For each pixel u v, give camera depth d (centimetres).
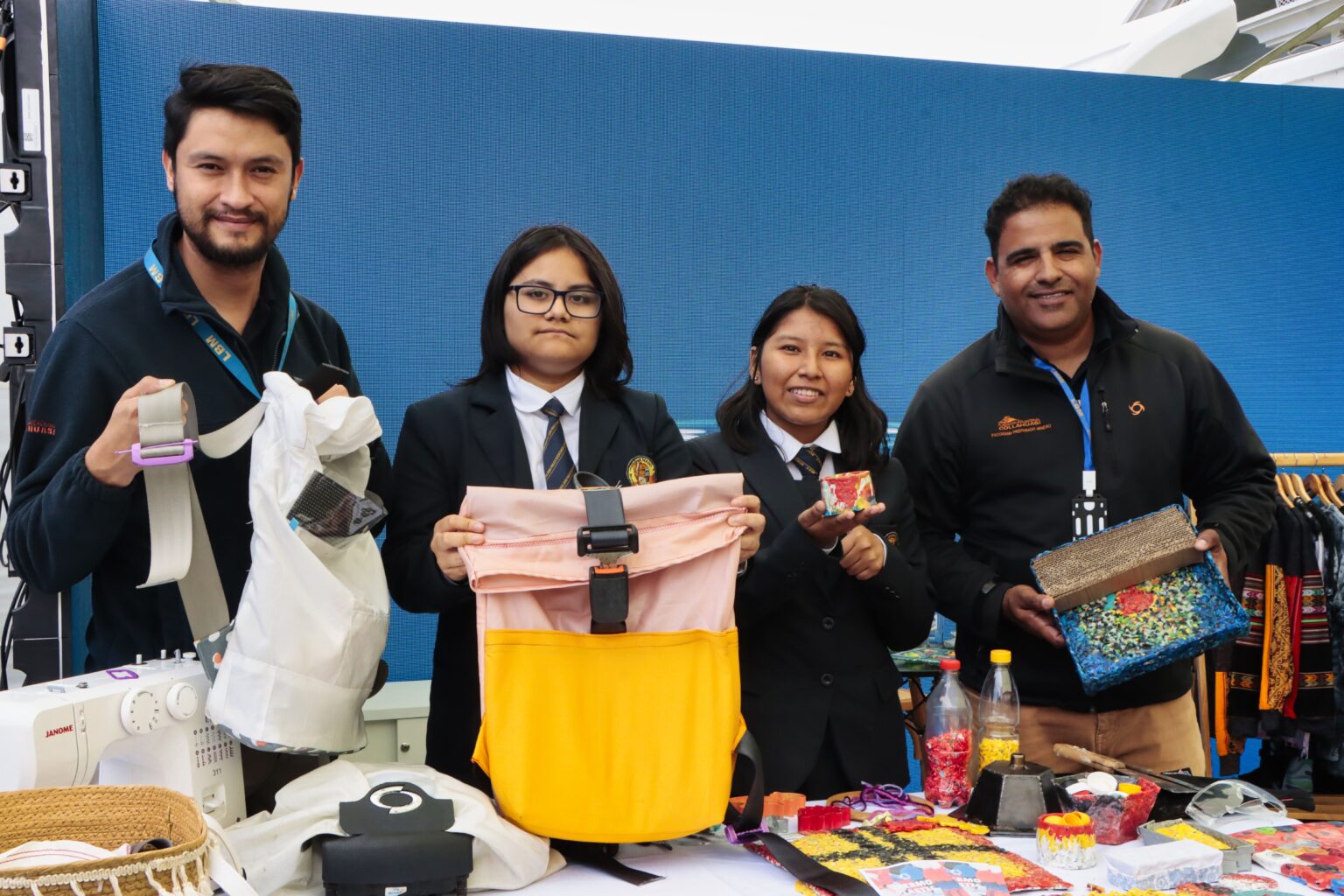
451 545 164
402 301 377
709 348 401
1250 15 447
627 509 166
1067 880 154
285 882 144
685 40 395
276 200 184
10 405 265
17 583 279
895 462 238
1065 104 423
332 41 366
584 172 389
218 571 189
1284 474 392
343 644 153
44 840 127
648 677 163
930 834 170
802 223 407
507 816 157
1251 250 438
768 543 216
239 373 192
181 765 149
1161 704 241
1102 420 242
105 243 346
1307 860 159
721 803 159
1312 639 372
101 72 344
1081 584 214
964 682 252
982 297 423
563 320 200
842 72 408
